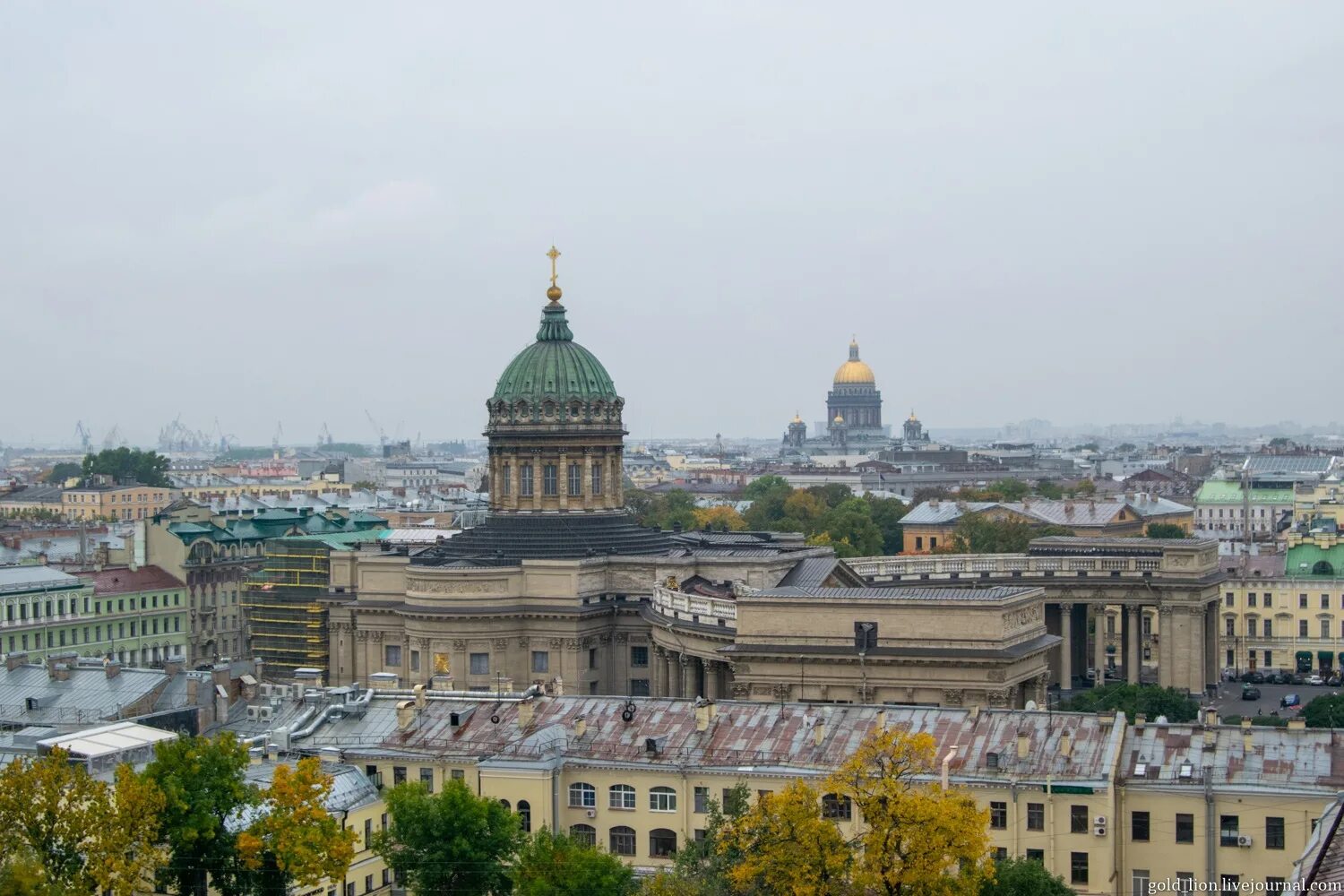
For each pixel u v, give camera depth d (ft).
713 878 488.44
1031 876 492.54
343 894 562.25
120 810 490.90
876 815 477.36
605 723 609.42
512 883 525.34
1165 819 540.93
